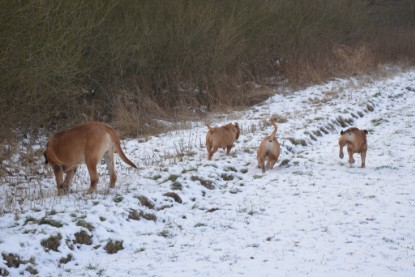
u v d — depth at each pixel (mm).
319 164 18359
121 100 27703
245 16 36281
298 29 43406
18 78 18984
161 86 30531
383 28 61844
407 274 8938
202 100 32375
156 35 28984
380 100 32938
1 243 10000
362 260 9719
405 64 49906
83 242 10977
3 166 18547
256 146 21047
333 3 48469
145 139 23484
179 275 9352
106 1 26172
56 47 20203
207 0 33562
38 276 9445
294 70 39719
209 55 32375
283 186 15641
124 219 12219
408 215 12359
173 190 14562
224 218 12906
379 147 20953
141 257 10453
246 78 37781
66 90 22172
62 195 14023
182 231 12078
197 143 22125
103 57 26359
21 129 22641
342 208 13141
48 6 20422
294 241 11008
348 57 45656
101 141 13805
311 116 26672
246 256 10258
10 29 18188
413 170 17109
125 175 16766
